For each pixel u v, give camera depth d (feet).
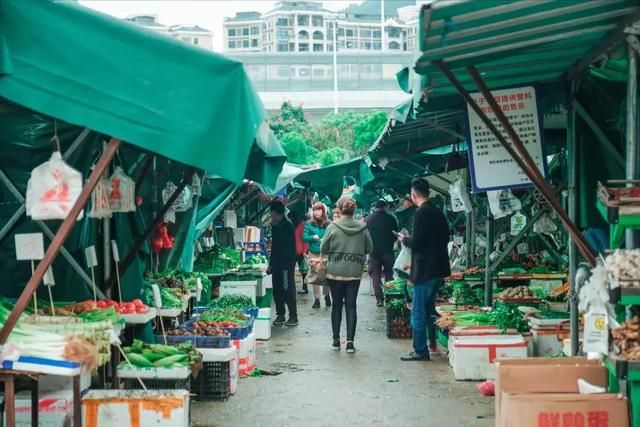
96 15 16.66
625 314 18.56
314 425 23.31
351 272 35.68
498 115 19.11
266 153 23.75
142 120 16.74
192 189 33.53
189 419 21.59
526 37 16.69
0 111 21.13
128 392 20.12
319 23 447.01
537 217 34.50
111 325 19.61
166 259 34.71
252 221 67.21
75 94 16.66
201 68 16.97
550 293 36.78
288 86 234.17
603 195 17.25
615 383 17.34
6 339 16.69
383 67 235.61
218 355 26.27
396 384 28.76
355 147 108.06
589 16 15.87
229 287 43.96
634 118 17.43
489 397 26.50
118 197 23.11
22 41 16.55
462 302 37.83
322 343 38.58
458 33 15.72
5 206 22.67
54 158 16.72
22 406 19.35
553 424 15.56
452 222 58.13
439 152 45.60
